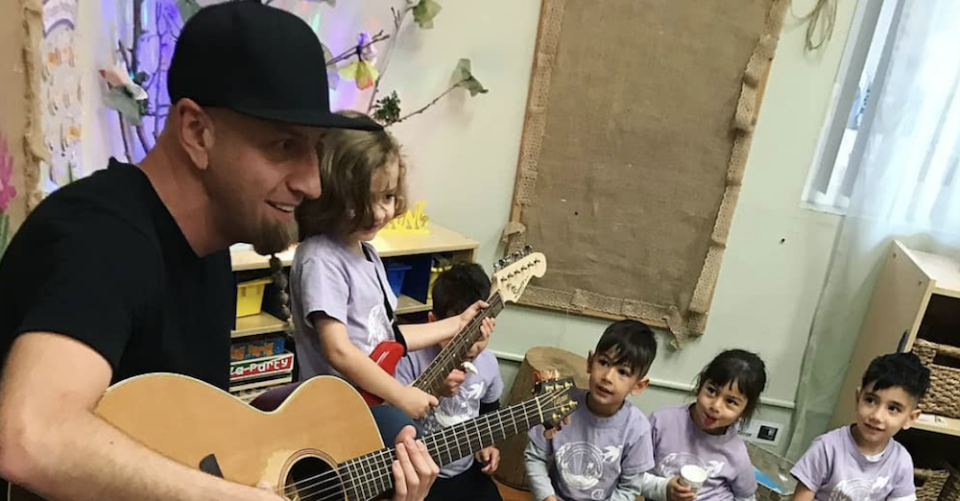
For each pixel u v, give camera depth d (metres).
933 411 2.16
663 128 2.35
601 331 2.59
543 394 1.49
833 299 2.50
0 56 1.15
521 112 2.39
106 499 0.63
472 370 1.70
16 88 1.21
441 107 2.37
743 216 2.46
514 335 2.61
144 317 0.80
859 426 1.90
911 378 1.82
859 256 2.43
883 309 2.33
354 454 1.16
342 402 1.17
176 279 0.85
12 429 0.58
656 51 2.29
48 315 0.63
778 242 2.49
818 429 2.62
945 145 2.28
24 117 1.24
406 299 2.29
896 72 2.24
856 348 2.50
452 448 1.38
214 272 0.96
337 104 2.25
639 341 1.83
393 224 2.25
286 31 0.79
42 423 0.59
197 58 0.76
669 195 2.42
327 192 1.39
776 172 2.42
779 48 2.30
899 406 1.83
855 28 2.27
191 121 0.78
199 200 0.84
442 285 1.96
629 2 2.25
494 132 2.41
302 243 1.48
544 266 1.79
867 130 2.34
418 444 1.13
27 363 0.61
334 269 1.43
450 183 2.45
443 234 2.31
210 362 0.99
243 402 1.02
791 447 2.65
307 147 0.82
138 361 0.87
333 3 2.15
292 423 1.09
